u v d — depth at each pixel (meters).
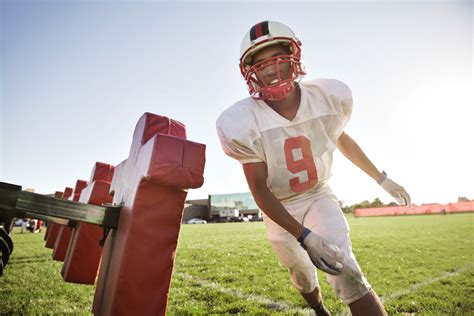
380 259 4.81
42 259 5.22
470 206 40.56
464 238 7.61
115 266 1.30
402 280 3.33
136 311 1.19
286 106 1.66
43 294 2.86
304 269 1.92
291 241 1.87
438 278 3.36
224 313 2.34
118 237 1.39
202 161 1.38
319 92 1.72
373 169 2.07
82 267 2.55
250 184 1.57
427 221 17.75
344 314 2.28
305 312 2.32
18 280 3.47
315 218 1.67
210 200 51.28
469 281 3.16
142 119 1.59
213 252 6.45
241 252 6.29
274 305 2.53
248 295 2.85
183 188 1.35
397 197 1.98
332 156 1.78
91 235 2.59
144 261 1.24
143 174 1.28
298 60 1.52
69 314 2.30
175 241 1.33
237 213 47.06
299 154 1.63
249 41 1.52
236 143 1.54
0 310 2.39
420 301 2.51
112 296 1.19
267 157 1.61
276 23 1.52
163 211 1.31
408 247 6.17
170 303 2.62
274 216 1.50
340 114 1.72
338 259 1.33
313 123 1.65
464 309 2.29
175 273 4.12
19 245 7.87
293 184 1.70
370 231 11.32
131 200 1.32
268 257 5.40
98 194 2.63
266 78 1.53
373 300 1.32
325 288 3.03
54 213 1.31
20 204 1.25
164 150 1.29
